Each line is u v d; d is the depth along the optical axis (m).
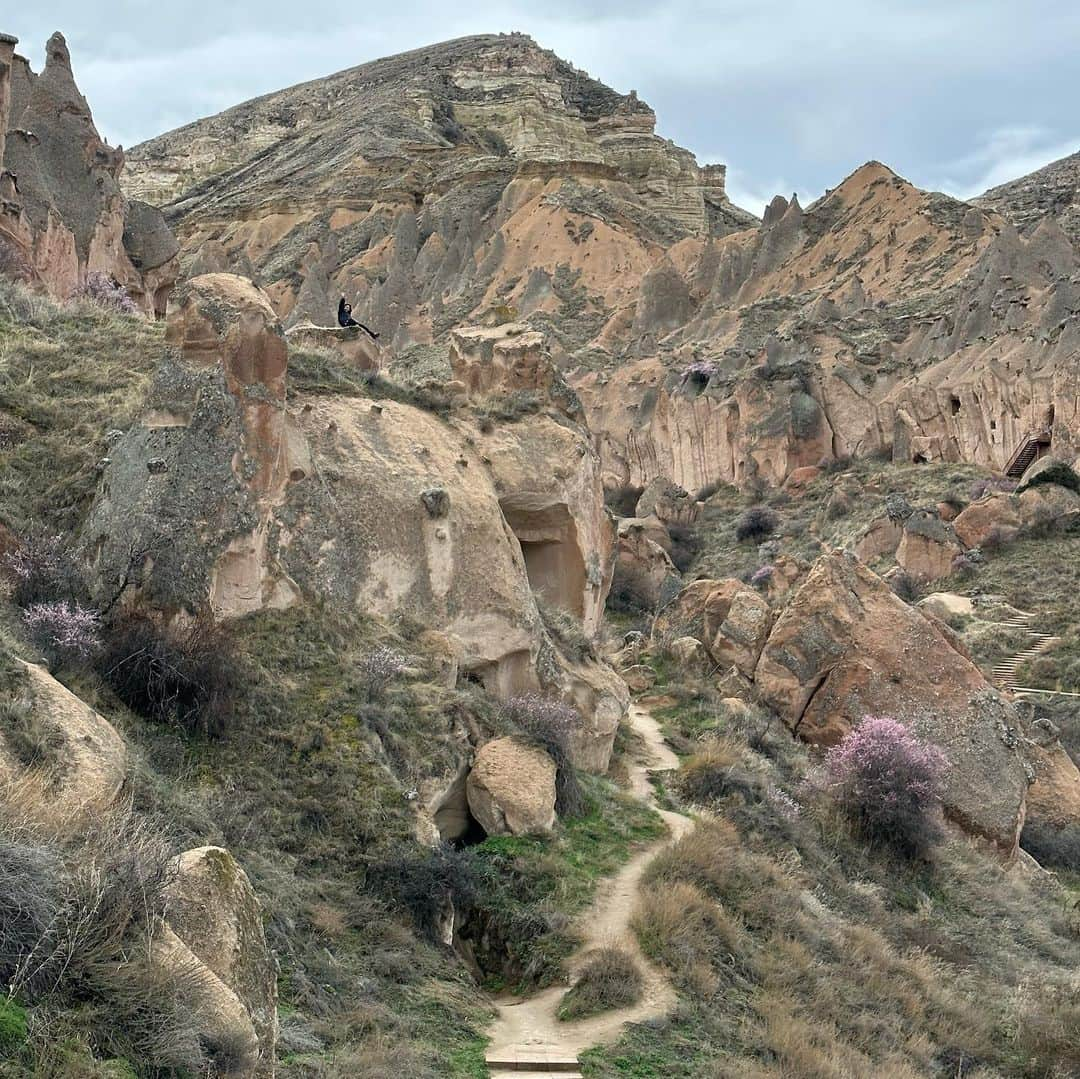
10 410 27.12
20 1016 9.59
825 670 34.69
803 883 25.00
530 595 27.59
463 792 22.78
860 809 29.06
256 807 19.88
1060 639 56.72
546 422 31.50
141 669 20.73
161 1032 10.12
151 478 23.25
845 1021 20.03
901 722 33.62
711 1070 16.88
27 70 54.28
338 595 24.45
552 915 19.97
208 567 22.69
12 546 23.38
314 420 26.73
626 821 24.31
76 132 52.06
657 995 18.52
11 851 10.64
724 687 35.28
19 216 44.91
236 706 21.33
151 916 10.85
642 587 59.91
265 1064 11.02
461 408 30.80
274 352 24.48
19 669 16.58
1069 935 29.34
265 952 11.84
